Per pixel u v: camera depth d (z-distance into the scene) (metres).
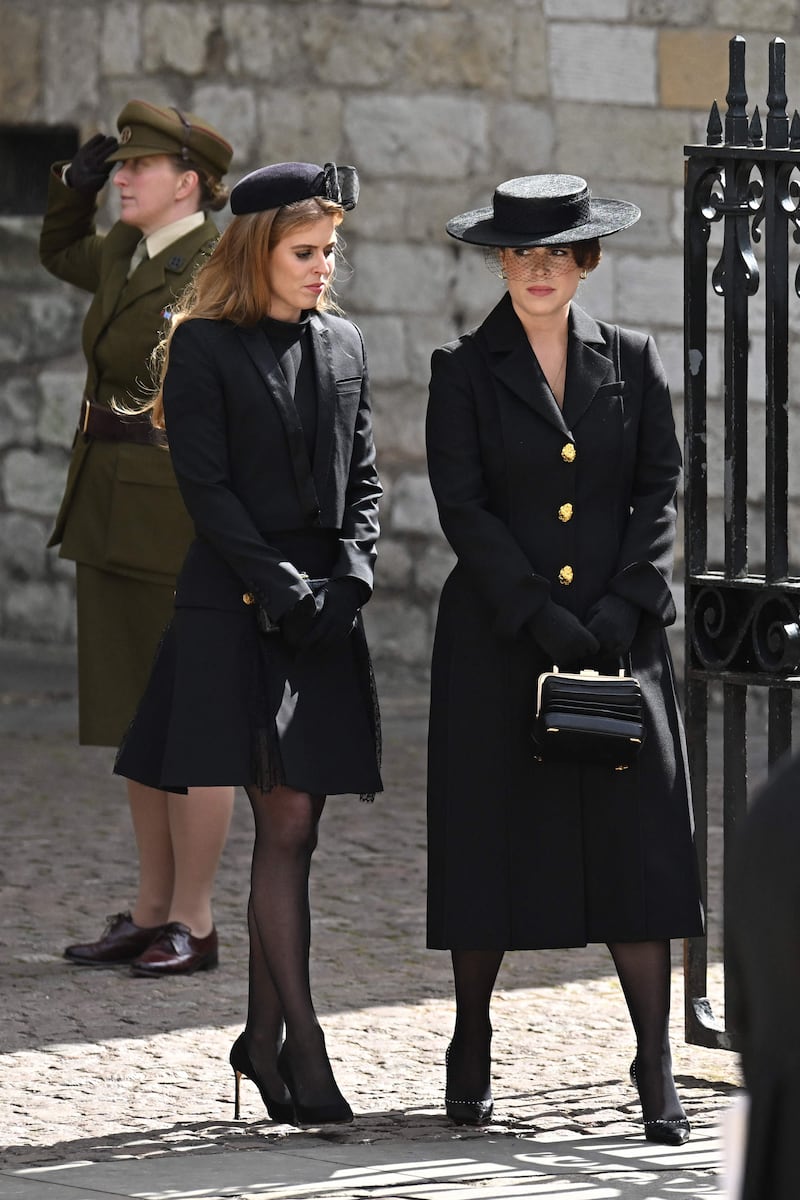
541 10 36.72
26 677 38.03
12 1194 13.24
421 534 37.84
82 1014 18.66
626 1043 17.75
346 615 15.38
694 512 17.20
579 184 15.45
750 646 16.86
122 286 20.70
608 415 15.45
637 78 36.66
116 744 20.61
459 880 15.16
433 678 15.69
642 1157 14.36
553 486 15.33
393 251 37.66
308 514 15.55
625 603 15.20
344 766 15.42
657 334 36.81
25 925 21.97
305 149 37.88
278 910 15.34
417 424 37.78
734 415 16.84
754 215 16.70
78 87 39.09
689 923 15.15
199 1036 17.98
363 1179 13.59
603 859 15.13
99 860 25.06
